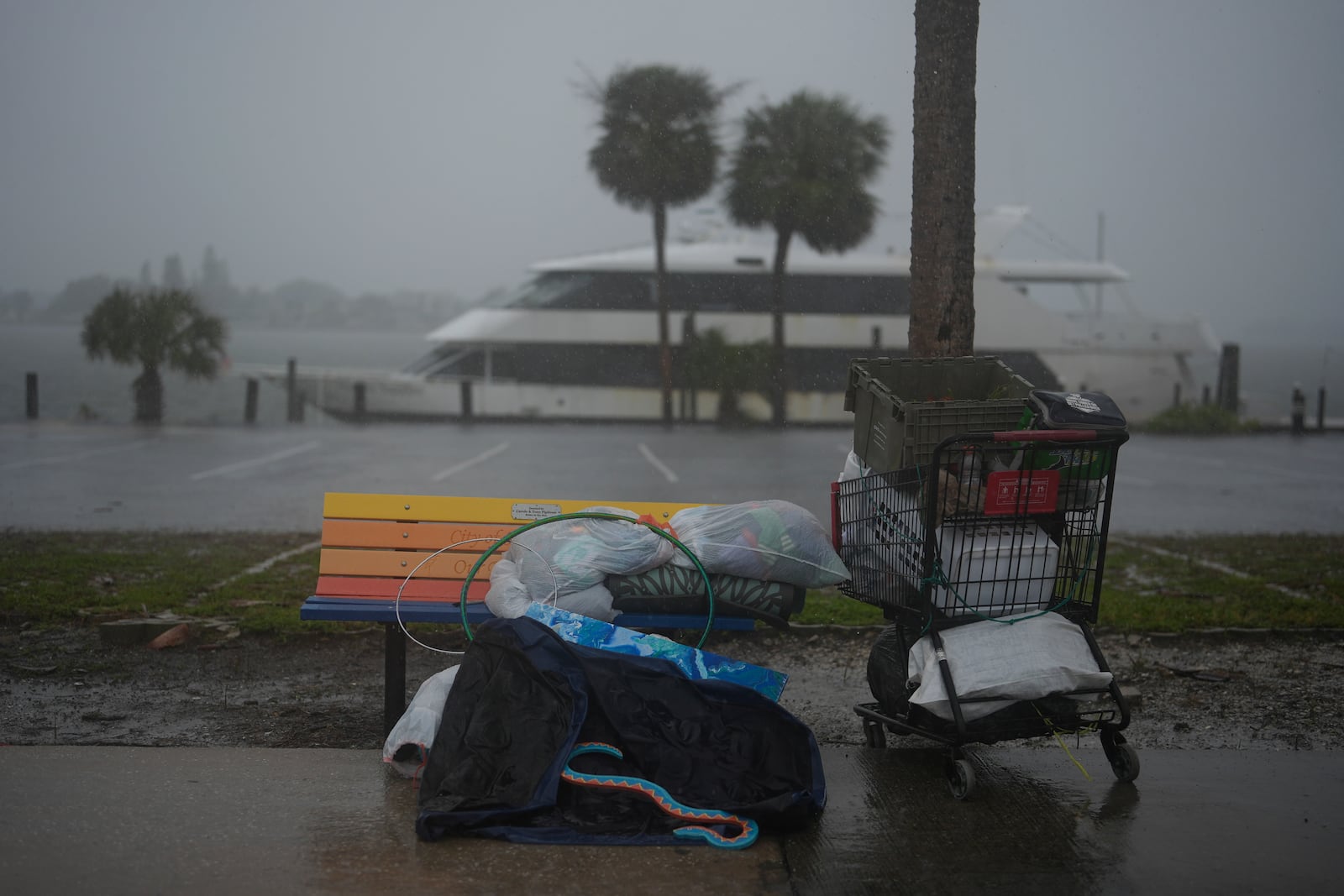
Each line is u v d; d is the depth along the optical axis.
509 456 17.86
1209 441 24.66
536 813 3.36
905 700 3.98
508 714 3.58
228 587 6.96
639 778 3.50
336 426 25.05
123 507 11.55
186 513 11.18
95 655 5.52
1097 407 3.81
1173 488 15.29
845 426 27.72
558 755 3.48
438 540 4.59
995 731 3.75
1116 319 29.11
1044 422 3.79
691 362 27.45
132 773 3.79
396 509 4.61
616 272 27.72
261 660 5.50
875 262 28.30
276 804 3.54
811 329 28.19
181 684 5.05
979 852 3.29
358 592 4.52
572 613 3.92
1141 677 5.39
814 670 5.53
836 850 3.29
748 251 28.62
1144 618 6.28
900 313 28.20
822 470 16.00
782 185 26.86
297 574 7.54
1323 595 7.21
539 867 3.11
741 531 4.16
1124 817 3.58
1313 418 38.31
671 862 3.17
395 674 4.28
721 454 18.50
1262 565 8.46
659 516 4.56
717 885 3.04
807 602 6.79
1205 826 3.51
